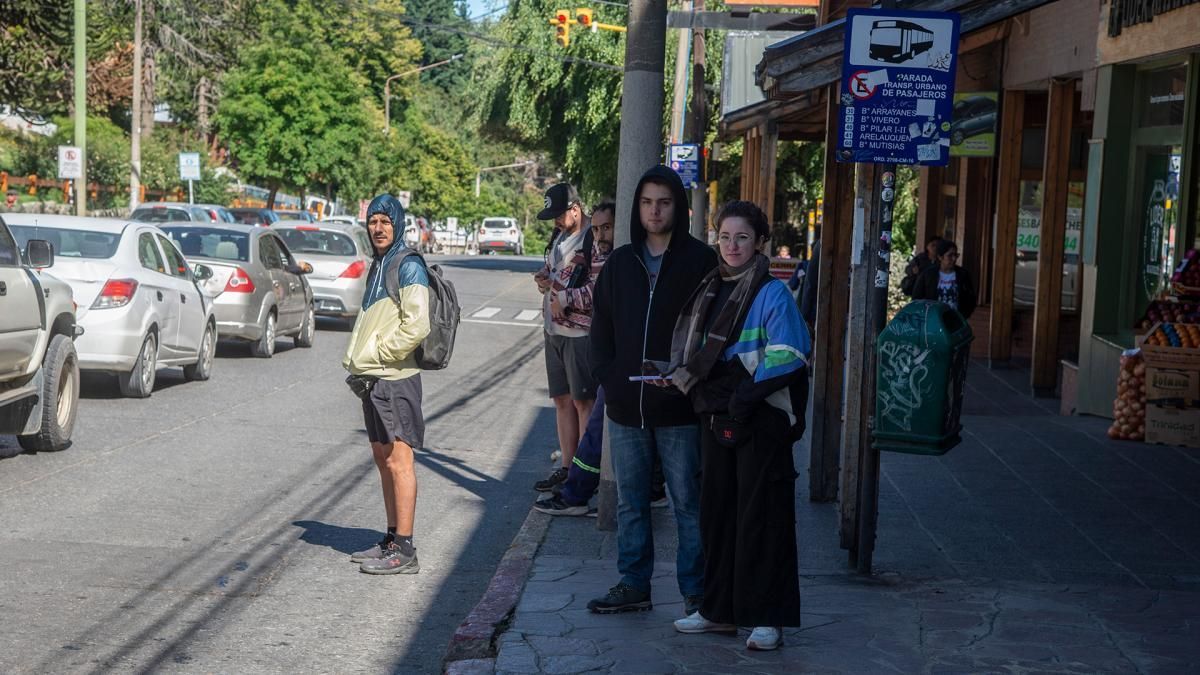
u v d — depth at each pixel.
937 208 25.41
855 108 6.95
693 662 5.61
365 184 51.06
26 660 5.69
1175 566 7.60
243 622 6.43
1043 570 7.47
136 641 6.04
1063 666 5.57
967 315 17.78
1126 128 13.83
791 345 5.58
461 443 12.30
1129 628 6.16
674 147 26.05
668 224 6.05
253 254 18.62
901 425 6.61
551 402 15.54
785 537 5.70
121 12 43.75
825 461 9.41
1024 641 5.93
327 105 48.31
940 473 10.33
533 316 27.86
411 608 6.82
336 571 7.50
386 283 7.30
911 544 8.03
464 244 100.88
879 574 7.25
